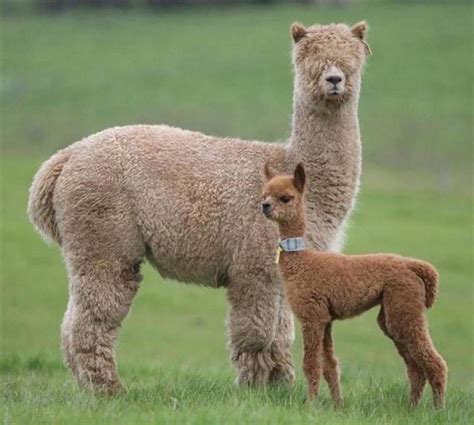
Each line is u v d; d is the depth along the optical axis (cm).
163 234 2845
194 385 2881
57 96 18738
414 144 14850
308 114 2844
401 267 2419
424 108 16725
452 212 11119
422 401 2523
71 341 2848
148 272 8669
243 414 2259
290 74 19625
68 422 2227
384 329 2478
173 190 2836
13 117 17375
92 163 2880
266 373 2828
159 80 19638
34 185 2988
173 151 2877
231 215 2797
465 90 17662
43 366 3978
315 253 2475
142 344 6316
